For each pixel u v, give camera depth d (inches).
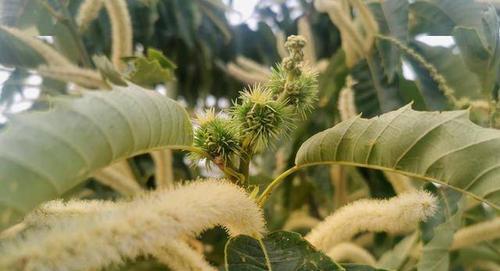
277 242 7.2
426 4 13.4
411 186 10.6
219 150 7.5
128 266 10.4
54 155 4.8
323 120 13.9
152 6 16.5
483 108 11.6
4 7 14.2
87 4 13.6
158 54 12.7
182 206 5.2
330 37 17.1
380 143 7.6
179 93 17.6
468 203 11.8
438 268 9.8
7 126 4.7
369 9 13.1
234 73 14.5
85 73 12.1
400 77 13.0
